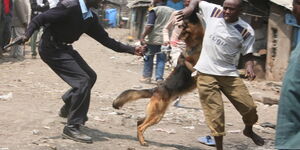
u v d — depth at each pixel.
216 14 5.28
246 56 5.29
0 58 13.37
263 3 14.28
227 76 5.28
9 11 13.24
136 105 8.39
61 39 5.60
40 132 5.92
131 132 6.50
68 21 5.48
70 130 5.67
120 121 7.00
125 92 5.75
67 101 6.34
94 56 16.36
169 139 6.31
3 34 13.41
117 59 15.77
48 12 5.42
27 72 11.48
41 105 7.60
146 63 10.93
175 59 7.95
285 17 13.23
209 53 5.29
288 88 2.72
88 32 5.73
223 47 5.21
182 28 5.83
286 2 12.97
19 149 5.23
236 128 7.25
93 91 9.55
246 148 6.20
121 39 26.36
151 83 11.08
